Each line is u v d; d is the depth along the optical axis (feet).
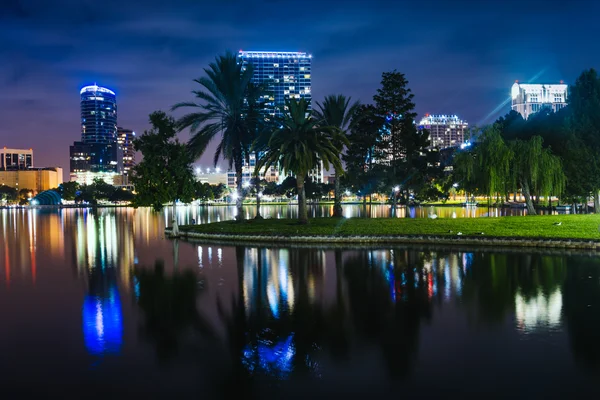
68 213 351.67
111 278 64.80
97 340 38.29
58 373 31.78
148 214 308.19
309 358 34.12
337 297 51.93
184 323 42.73
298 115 125.08
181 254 89.15
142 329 41.09
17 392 29.01
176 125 135.03
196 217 253.44
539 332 38.86
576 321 41.73
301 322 42.75
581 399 27.40
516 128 165.68
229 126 143.64
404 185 276.41
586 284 56.75
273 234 108.37
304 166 123.03
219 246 101.71
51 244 112.47
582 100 154.20
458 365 32.35
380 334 39.09
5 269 73.82
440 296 51.62
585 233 97.25
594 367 31.63
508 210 250.57
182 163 131.64
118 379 30.78
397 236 102.17
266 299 51.42
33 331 40.75
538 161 126.52
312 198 530.68
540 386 29.04
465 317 43.47
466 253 85.25
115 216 278.05
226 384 29.96
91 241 118.21
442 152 439.22
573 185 139.03
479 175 133.18
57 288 58.49
